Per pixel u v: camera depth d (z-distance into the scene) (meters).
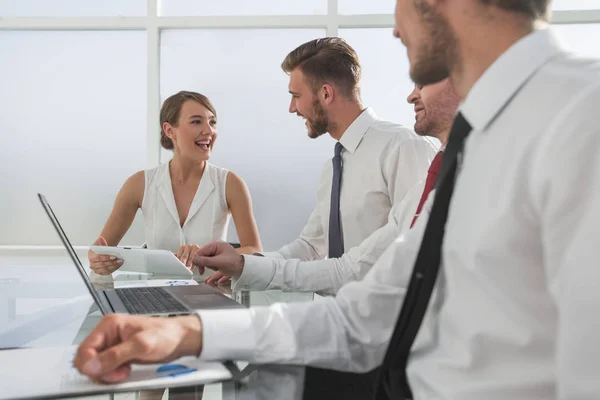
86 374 0.73
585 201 0.55
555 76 0.66
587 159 0.55
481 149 0.70
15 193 5.02
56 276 2.47
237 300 1.42
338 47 2.30
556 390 0.61
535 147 0.63
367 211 2.24
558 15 4.38
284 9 4.73
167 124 2.80
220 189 2.79
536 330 0.64
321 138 4.82
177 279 1.81
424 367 0.77
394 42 4.68
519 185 0.63
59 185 5.01
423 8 0.77
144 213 2.82
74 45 4.89
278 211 4.90
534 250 0.64
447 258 0.73
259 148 4.85
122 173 4.99
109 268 1.98
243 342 0.84
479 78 0.73
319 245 2.43
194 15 4.76
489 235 0.66
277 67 4.78
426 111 1.60
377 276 0.96
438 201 0.76
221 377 0.77
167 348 0.78
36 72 4.93
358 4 4.66
